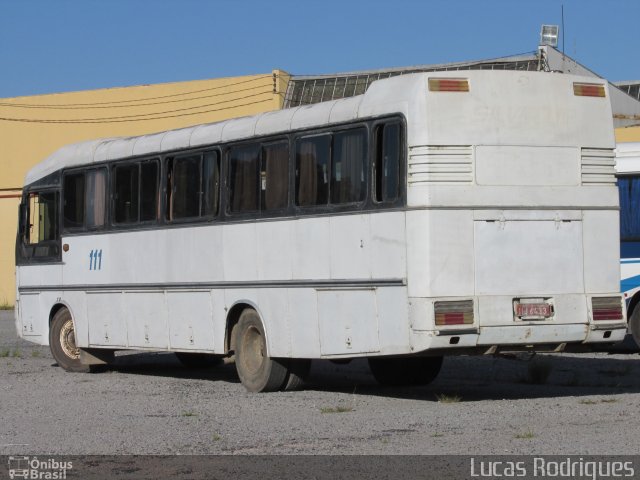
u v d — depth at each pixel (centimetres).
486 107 1333
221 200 1642
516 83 1351
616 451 1021
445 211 1308
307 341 1480
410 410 1346
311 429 1212
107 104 4466
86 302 1941
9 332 3108
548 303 1352
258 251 1569
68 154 2005
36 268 2067
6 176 4750
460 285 1311
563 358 2083
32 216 2094
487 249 1323
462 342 1306
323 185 1455
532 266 1345
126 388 1680
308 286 1475
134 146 1842
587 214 1379
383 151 1361
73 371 1998
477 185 1322
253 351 1602
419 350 1304
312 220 1469
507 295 1330
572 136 1374
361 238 1389
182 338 1723
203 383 1748
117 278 1866
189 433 1204
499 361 2039
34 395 1594
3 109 4731
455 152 1317
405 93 1331
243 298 1596
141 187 1820
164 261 1759
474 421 1234
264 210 1559
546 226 1355
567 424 1196
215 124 1688
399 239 1330
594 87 1395
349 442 1117
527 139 1349
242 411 1377
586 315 1370
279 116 1547
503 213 1333
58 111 4591
